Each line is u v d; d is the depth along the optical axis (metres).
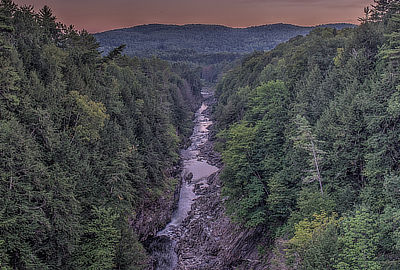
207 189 67.25
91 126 40.03
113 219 34.53
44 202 29.14
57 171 31.52
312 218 29.31
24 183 28.41
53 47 44.84
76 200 31.34
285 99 51.81
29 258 26.78
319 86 50.06
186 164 85.12
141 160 52.94
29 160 28.84
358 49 48.94
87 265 32.75
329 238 23.61
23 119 32.81
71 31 63.66
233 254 42.97
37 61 40.56
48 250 29.78
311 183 36.31
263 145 45.44
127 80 74.75
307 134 33.19
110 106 51.09
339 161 34.31
